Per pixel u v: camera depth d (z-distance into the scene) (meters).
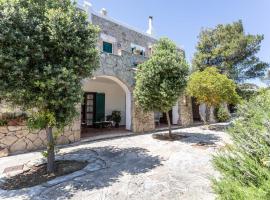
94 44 5.69
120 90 16.45
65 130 8.88
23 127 7.65
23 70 4.55
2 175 5.18
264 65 21.09
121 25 14.93
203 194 4.12
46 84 4.62
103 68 10.70
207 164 5.99
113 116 14.79
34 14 4.86
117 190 4.31
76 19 5.29
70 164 5.98
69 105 5.05
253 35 20.67
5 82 4.35
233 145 2.71
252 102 3.91
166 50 9.94
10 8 4.35
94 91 14.71
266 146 2.16
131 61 12.45
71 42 5.02
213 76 12.57
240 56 21.02
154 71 9.41
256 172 1.99
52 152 5.46
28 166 5.86
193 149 7.92
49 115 5.04
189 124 16.55
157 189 4.36
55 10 4.76
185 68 9.62
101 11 14.03
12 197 4.00
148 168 5.71
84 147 8.31
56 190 4.29
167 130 13.66
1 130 7.14
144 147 8.30
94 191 4.26
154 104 9.78
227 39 21.55
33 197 3.99
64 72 4.64
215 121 19.42
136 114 12.19
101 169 5.61
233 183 2.05
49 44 5.00
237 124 3.06
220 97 12.40
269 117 2.40
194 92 12.83
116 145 8.70
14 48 4.44
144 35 16.95
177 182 4.72
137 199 3.93
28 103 4.95
